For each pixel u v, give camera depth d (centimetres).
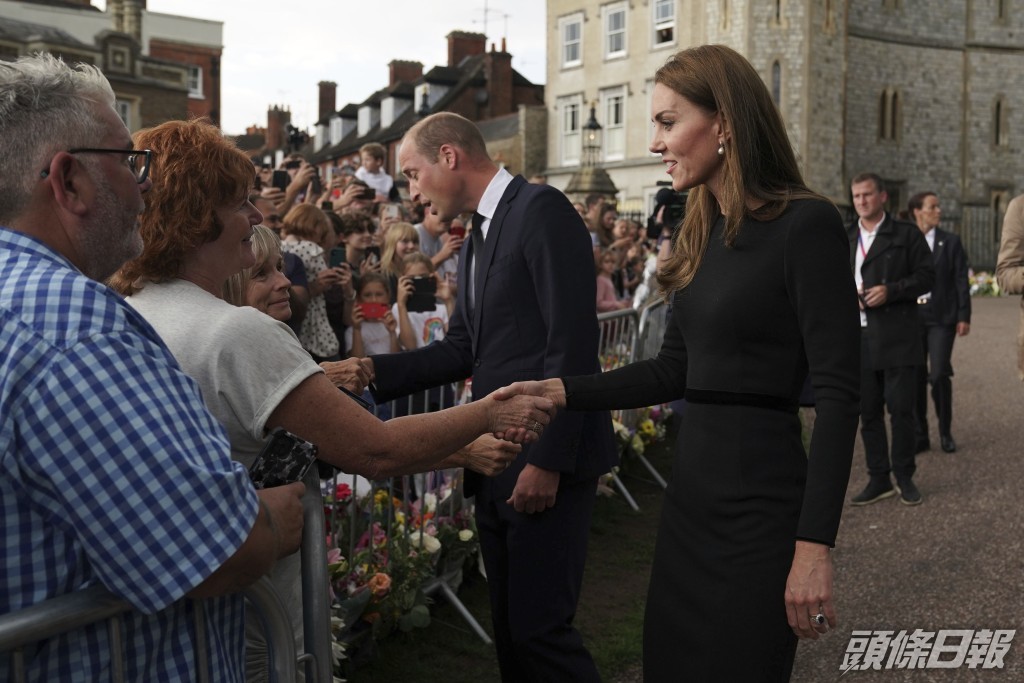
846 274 219
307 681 194
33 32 2475
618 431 658
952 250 759
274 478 184
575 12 3167
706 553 229
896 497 632
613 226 1104
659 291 249
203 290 202
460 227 694
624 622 441
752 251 225
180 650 159
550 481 290
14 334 137
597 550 546
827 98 2977
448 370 324
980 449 754
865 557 516
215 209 201
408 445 206
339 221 638
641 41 2966
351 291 561
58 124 150
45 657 142
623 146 3031
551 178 3275
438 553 427
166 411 142
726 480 227
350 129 4800
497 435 232
